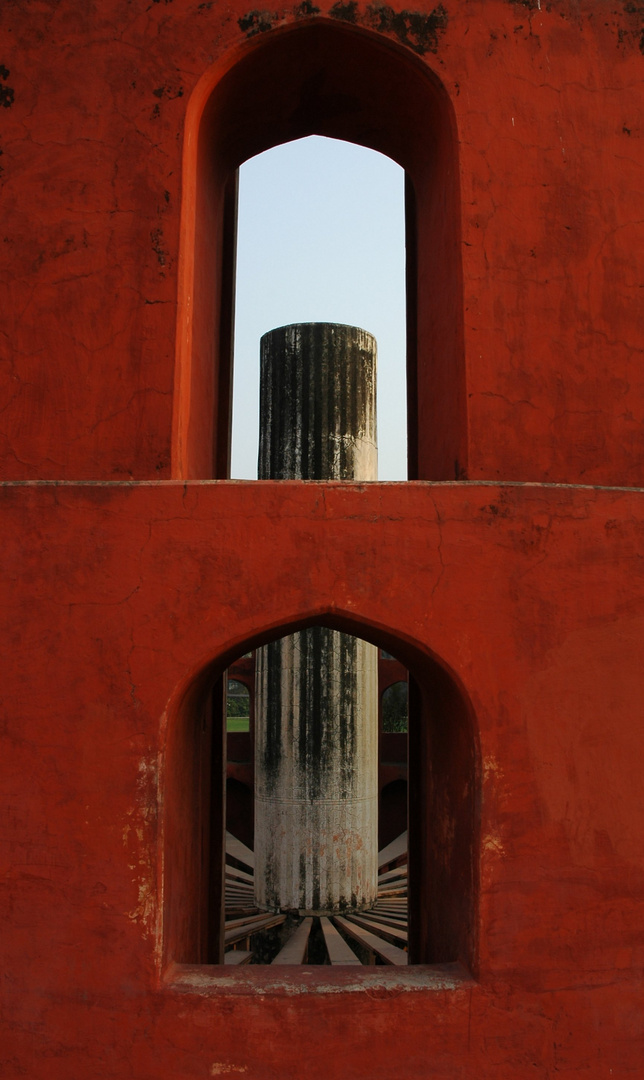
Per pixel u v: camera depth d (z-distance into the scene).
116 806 3.03
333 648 7.19
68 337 3.39
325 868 6.99
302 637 7.17
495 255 3.46
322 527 3.16
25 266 3.45
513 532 3.19
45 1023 2.95
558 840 3.06
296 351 6.92
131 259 3.42
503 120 3.54
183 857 3.50
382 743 11.33
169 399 3.33
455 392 3.48
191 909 3.71
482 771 3.07
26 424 3.36
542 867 3.05
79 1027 2.94
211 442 4.11
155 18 3.55
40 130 3.52
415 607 3.13
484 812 3.05
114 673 3.09
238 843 10.23
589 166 3.57
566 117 3.59
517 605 3.16
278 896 7.03
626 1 3.69
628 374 3.47
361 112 4.08
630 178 3.59
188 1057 2.92
